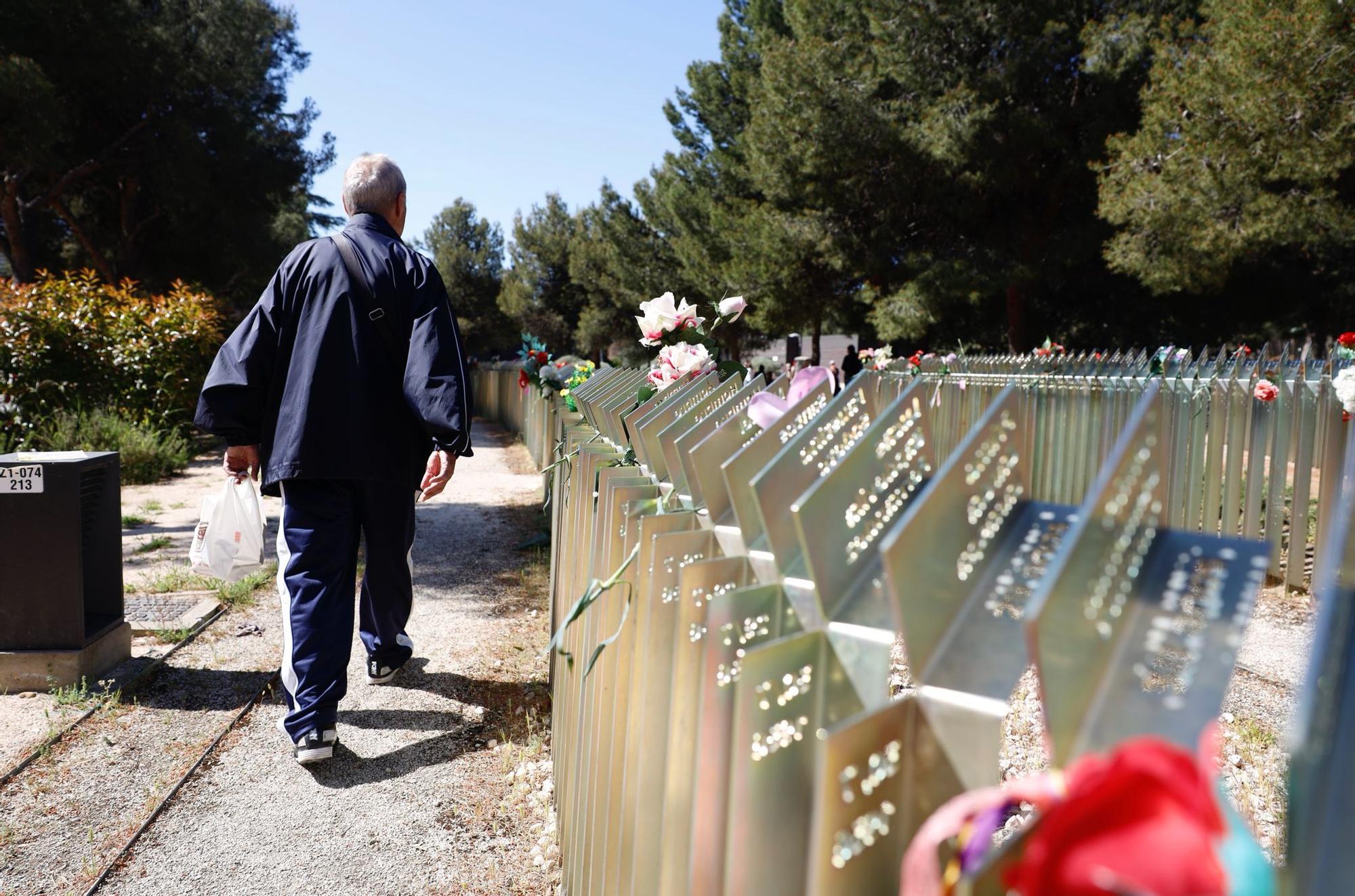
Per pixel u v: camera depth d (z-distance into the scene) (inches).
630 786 65.2
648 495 79.4
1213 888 19.3
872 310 1001.5
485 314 2405.3
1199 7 684.7
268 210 1093.8
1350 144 488.7
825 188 855.7
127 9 889.5
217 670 164.7
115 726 139.8
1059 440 293.6
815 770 40.0
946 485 33.5
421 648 178.5
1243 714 137.9
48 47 812.6
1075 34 780.6
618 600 74.8
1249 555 29.3
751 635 45.6
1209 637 27.8
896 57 796.6
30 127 731.4
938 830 26.5
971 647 32.9
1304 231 550.0
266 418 126.8
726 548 60.0
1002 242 855.7
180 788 120.4
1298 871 18.8
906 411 45.2
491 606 210.8
